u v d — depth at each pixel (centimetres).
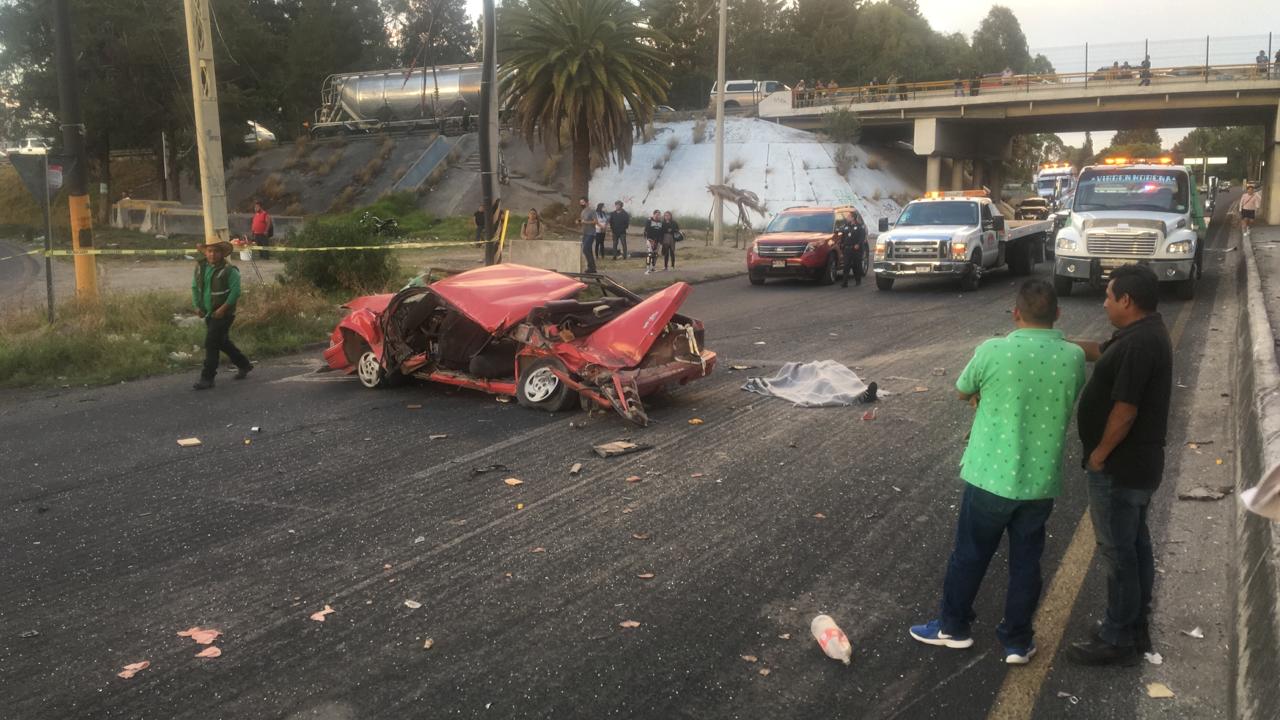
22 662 404
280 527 566
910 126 5834
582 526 559
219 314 1002
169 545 539
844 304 1695
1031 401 366
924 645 408
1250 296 1340
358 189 4391
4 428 839
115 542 545
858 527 551
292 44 6166
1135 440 370
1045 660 393
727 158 5125
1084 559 495
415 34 8144
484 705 364
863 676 383
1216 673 379
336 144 4922
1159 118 5456
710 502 599
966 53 8525
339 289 1628
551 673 388
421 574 492
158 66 3744
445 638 420
